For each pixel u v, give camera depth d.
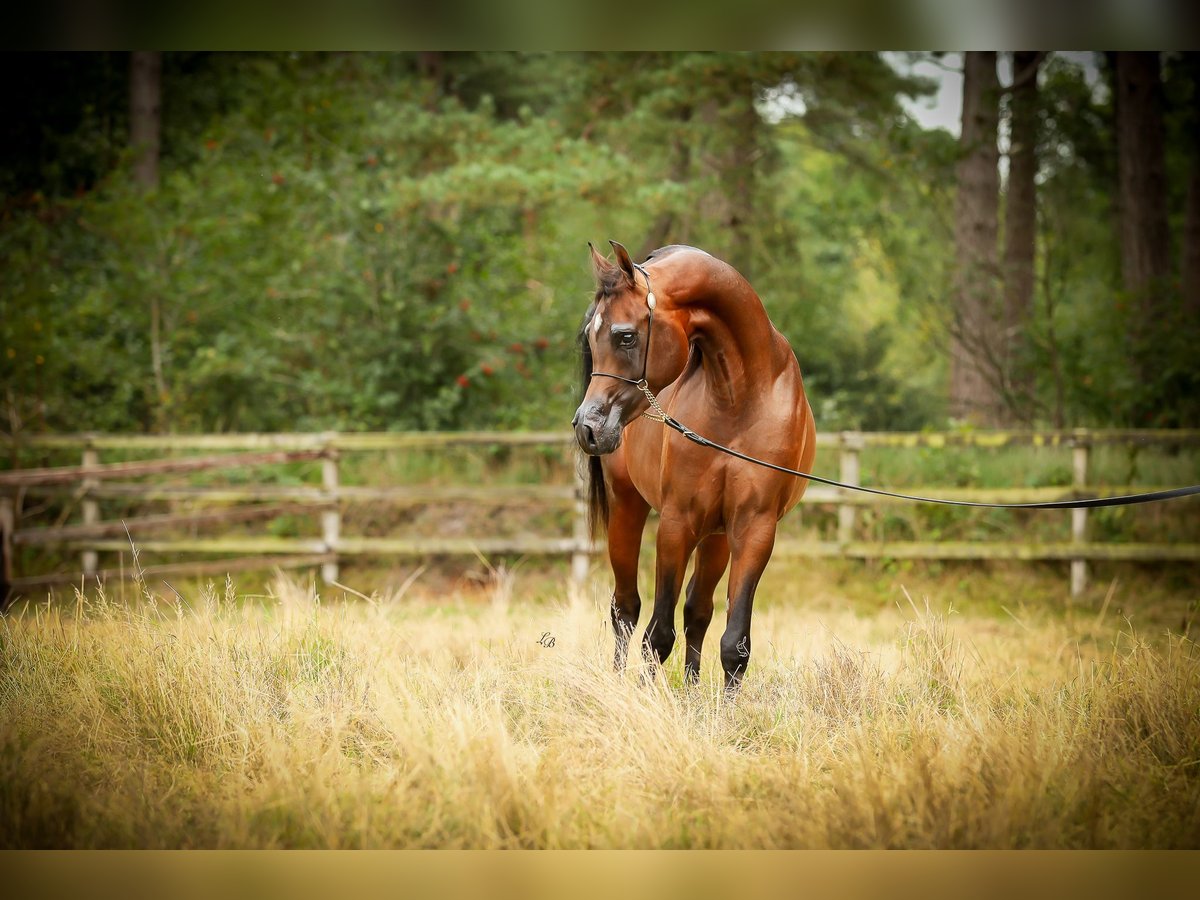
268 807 4.84
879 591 12.90
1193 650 6.69
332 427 15.48
